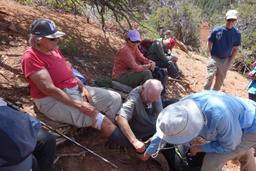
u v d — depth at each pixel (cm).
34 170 290
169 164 418
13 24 599
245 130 364
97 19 898
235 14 634
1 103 264
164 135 332
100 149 412
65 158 384
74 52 612
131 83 504
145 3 720
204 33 1741
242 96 819
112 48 730
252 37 1358
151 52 595
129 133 387
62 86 397
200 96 350
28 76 376
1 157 246
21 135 252
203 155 402
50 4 884
